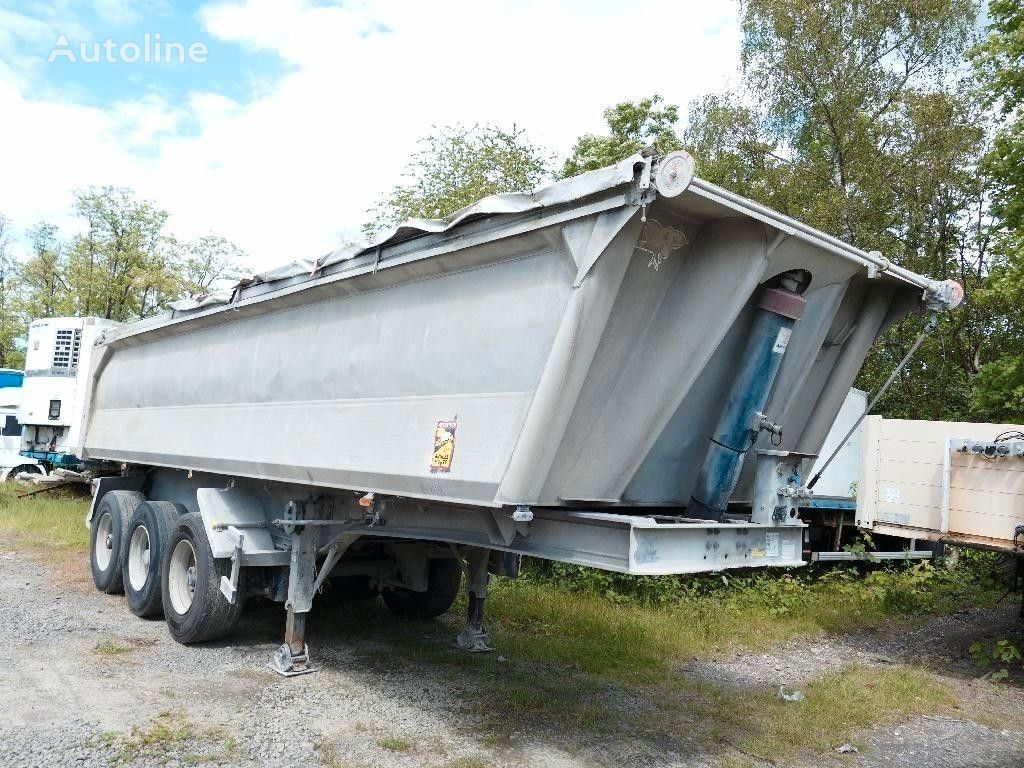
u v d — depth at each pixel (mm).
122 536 8492
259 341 6715
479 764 4531
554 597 8844
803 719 5656
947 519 7586
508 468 3928
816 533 12406
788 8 20766
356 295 5578
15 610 7734
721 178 20938
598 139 20125
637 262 3994
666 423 4402
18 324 39406
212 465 7016
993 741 5586
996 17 13320
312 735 4875
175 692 5523
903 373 17906
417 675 6203
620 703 5777
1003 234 14195
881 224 19406
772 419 5141
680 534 3996
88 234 33469
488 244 4332
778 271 4297
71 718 4910
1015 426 7441
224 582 6379
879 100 20734
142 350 9227
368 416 5137
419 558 7164
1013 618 9758
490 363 4250
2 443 20547
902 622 9516
